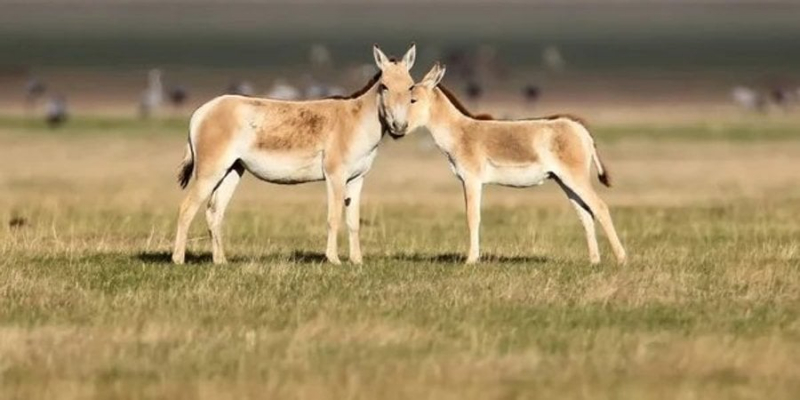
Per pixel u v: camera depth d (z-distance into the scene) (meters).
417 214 107.88
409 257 76.50
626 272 67.31
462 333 53.78
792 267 71.12
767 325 55.84
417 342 51.97
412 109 71.25
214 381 46.44
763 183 146.62
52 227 89.94
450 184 147.25
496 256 77.19
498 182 72.19
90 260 73.31
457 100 72.56
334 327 53.94
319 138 71.00
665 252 79.25
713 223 100.38
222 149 70.38
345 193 72.12
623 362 49.06
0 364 48.50
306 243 85.50
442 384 46.12
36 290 62.41
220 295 61.09
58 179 150.50
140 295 61.38
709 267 70.94
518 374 47.50
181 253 71.62
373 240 87.88
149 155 189.88
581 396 44.81
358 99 71.50
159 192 133.38
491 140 71.75
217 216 72.12
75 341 51.84
